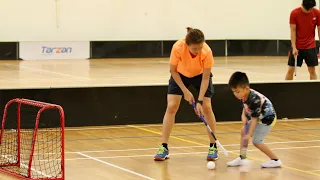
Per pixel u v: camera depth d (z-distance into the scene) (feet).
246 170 28.86
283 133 39.29
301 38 48.91
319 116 46.65
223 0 95.66
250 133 28.60
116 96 42.68
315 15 48.62
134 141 36.52
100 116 42.50
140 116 43.16
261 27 97.66
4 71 64.54
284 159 31.30
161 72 63.87
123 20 91.20
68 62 80.48
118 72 63.93
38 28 87.15
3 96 40.40
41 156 31.89
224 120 44.70
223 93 44.52
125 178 27.12
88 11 89.40
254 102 28.43
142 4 91.81
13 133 38.55
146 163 30.40
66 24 88.53
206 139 37.19
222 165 29.99
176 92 31.42
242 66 73.10
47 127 40.98
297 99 46.16
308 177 27.40
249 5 96.84
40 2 86.84
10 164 29.68
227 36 96.37
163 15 92.94
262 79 55.01
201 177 27.40
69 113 41.78
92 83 50.52
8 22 85.61
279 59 87.45
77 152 33.06
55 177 26.73
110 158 31.55
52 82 51.80
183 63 30.71
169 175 27.73
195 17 94.53
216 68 69.72
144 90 43.14
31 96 40.96
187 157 31.91
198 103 30.60
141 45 91.35
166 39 93.40
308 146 34.88
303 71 65.57
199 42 29.14
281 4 98.32
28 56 85.30
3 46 83.92
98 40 89.66
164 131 31.40
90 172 28.30
